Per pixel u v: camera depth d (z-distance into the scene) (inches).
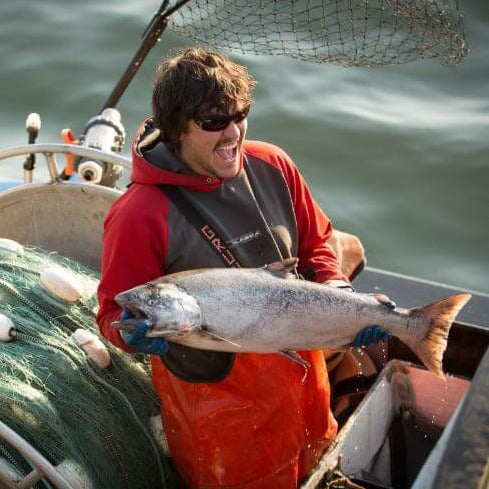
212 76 109.7
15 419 129.0
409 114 348.8
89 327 145.3
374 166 327.0
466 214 309.9
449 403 152.9
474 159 327.9
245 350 114.3
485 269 290.5
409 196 316.8
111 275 117.7
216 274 112.4
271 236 123.4
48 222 169.3
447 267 290.4
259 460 129.2
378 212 311.6
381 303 118.9
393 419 156.2
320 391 133.6
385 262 293.0
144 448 137.6
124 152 323.3
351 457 141.3
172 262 118.5
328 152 332.2
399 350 165.9
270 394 126.1
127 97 349.4
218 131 111.7
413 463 157.5
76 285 145.8
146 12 400.2
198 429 127.8
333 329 116.8
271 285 114.0
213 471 130.1
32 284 148.1
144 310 105.2
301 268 133.0
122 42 379.6
